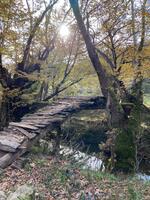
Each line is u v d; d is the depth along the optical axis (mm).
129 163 13164
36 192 6316
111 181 8086
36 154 10125
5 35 13016
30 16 13945
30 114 14555
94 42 17594
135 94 14633
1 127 13469
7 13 12828
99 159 14453
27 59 15039
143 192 7246
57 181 7168
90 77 21656
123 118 13836
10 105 14297
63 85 21781
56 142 14523
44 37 16000
